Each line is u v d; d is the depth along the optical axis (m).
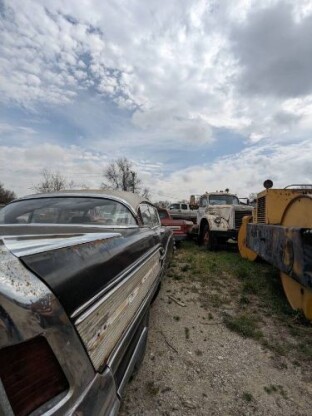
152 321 3.40
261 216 5.44
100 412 0.99
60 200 2.82
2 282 0.77
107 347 1.25
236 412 1.96
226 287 4.75
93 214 2.67
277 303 3.86
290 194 5.02
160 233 4.05
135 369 2.20
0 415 0.68
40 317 0.81
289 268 3.16
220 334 3.08
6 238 1.05
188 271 5.77
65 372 0.85
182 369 2.43
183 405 2.02
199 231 9.70
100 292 1.23
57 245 1.11
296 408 2.00
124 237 2.08
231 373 2.38
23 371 0.75
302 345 2.81
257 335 3.01
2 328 0.73
